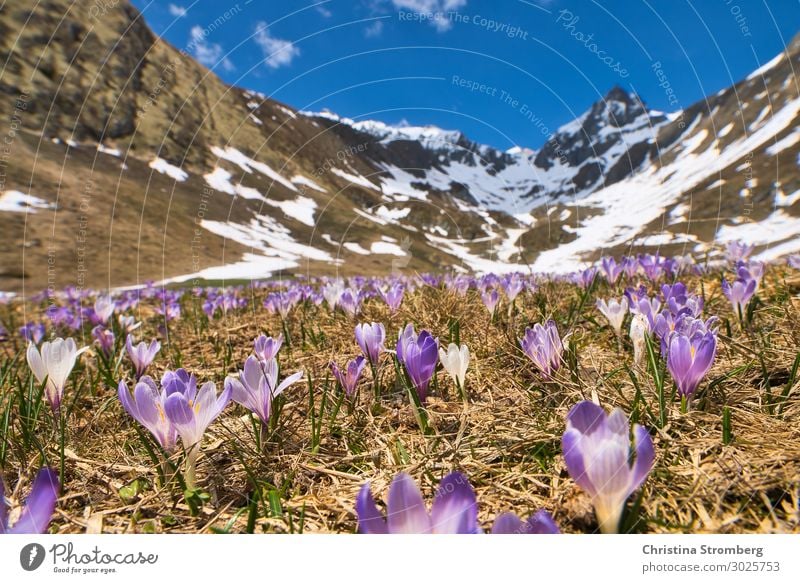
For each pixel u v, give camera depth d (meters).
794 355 0.33
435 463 0.25
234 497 0.24
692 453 0.23
